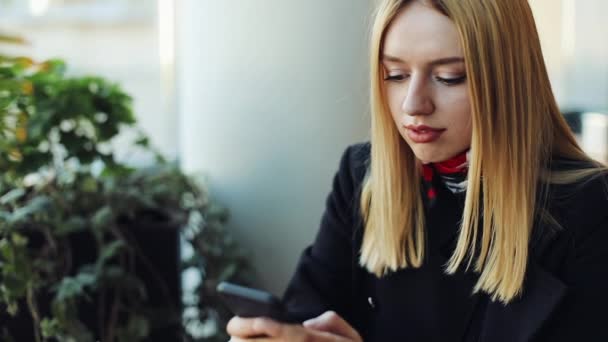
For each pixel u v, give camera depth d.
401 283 1.19
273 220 2.03
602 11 3.11
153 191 1.98
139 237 1.83
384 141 1.14
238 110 2.01
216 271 1.98
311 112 1.95
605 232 1.02
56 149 2.07
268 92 1.97
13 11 2.50
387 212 1.17
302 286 1.28
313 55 1.93
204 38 2.02
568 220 1.03
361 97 1.94
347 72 1.93
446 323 1.14
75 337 1.68
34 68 1.91
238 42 1.97
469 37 0.96
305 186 1.99
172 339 1.89
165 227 1.84
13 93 1.85
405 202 1.17
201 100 2.06
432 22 0.97
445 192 1.15
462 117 1.00
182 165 2.36
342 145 1.96
